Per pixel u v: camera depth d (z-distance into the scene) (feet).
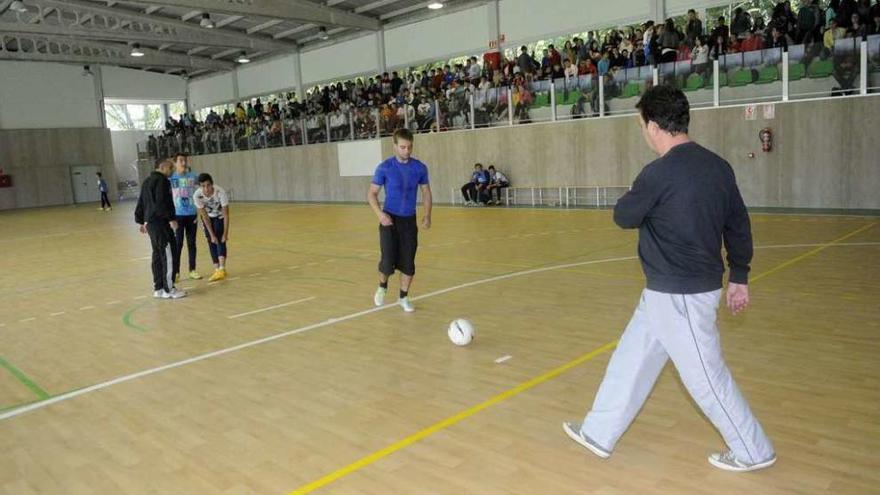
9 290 30.71
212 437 12.43
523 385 14.29
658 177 8.77
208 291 27.58
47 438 12.92
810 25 44.27
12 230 63.72
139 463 11.51
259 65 100.83
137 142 115.44
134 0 61.82
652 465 10.30
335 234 46.80
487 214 53.98
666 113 8.87
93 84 108.37
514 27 67.41
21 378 16.97
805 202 45.70
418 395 14.05
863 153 42.91
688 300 8.93
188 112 117.19
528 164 61.11
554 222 45.68
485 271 28.35
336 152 80.59
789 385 13.38
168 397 14.88
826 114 43.96
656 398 13.02
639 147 53.36
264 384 15.35
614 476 10.02
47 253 44.42
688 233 8.75
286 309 23.24
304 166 85.51
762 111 46.44
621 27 59.36
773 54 45.44
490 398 13.62
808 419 11.68
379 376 15.46
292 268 32.45
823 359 14.84
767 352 15.57
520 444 11.34
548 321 19.60
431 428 12.25
